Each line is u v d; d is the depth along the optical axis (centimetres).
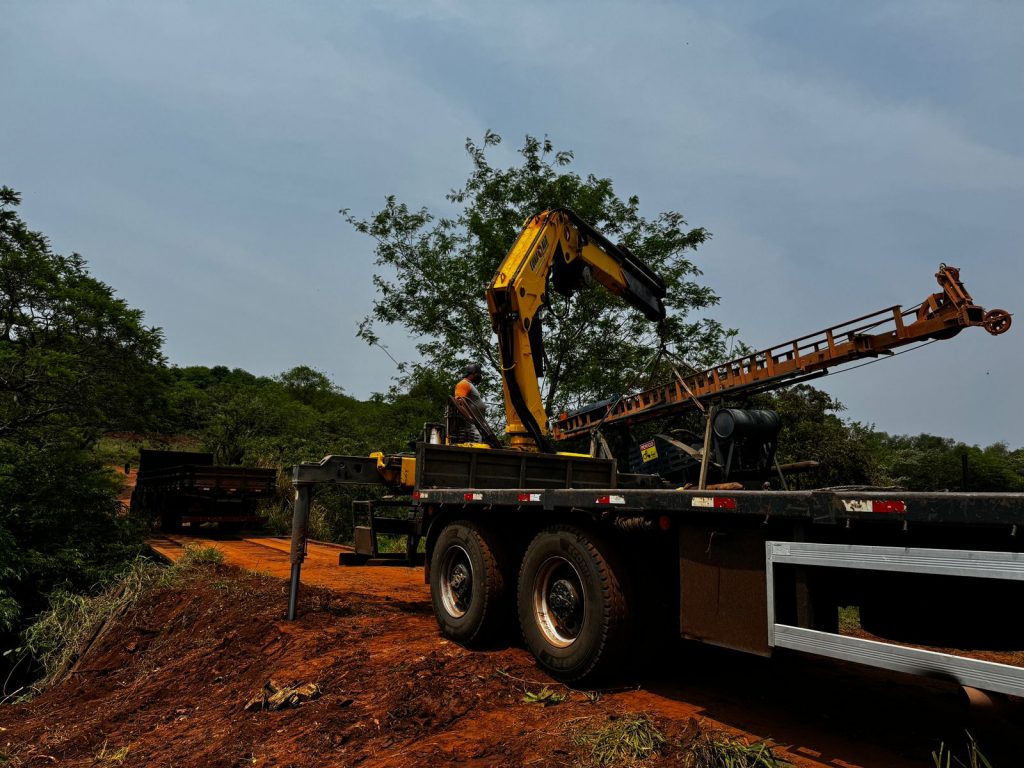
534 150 1975
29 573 1172
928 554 310
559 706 456
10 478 1341
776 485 655
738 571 406
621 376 1888
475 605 602
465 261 2011
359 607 805
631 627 476
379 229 2017
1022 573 278
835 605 370
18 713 710
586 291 1870
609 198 1966
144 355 1895
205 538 1850
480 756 385
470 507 639
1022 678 268
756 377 807
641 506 461
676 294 1908
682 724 407
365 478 778
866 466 1543
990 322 603
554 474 748
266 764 419
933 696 487
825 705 462
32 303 1764
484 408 822
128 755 491
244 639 700
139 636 868
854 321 709
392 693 483
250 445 2806
